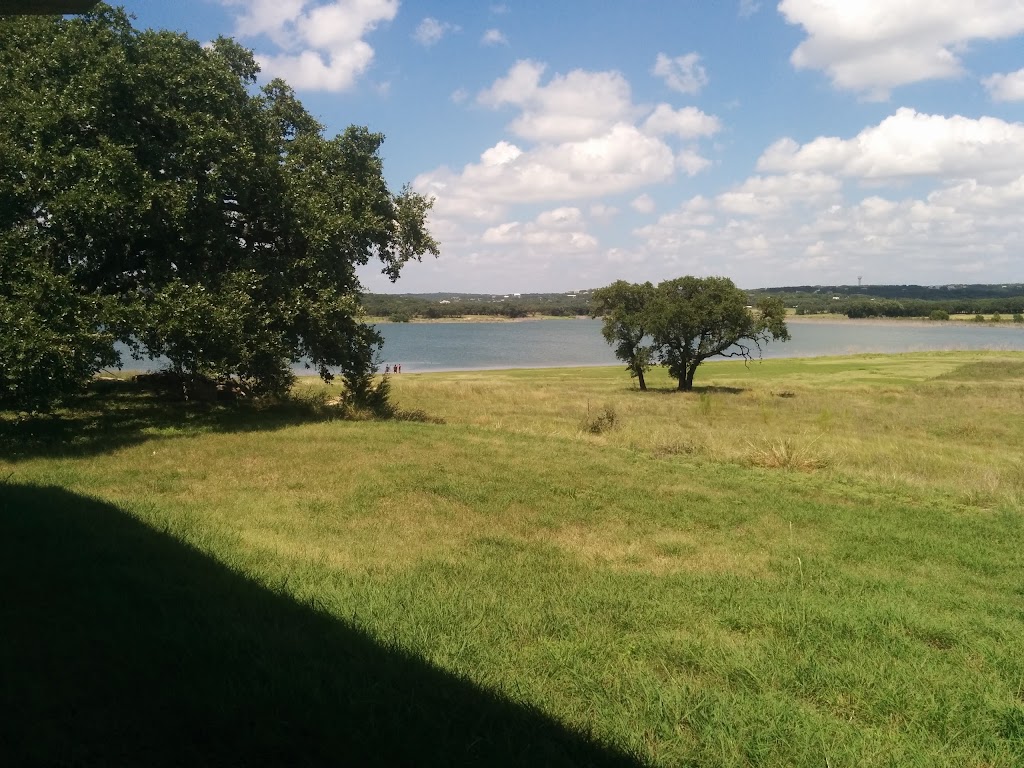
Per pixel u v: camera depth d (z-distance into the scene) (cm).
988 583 746
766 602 618
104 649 423
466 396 3438
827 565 773
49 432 1475
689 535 899
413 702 388
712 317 4238
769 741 378
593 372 6475
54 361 1322
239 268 1745
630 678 446
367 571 660
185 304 1553
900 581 722
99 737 333
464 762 334
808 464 1482
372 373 2295
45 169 1427
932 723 411
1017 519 1059
